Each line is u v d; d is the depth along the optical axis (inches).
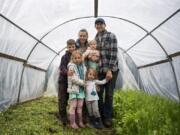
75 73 83.2
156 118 79.7
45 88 153.6
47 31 111.5
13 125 82.9
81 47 88.1
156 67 125.6
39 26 100.2
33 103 120.6
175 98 109.7
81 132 82.0
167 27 95.4
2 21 78.2
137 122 78.5
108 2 96.0
